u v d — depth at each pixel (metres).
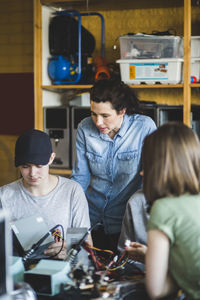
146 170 1.32
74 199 1.91
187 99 2.88
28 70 3.77
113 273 1.52
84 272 1.48
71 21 3.23
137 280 1.43
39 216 1.73
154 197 1.30
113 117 1.97
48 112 3.24
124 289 1.39
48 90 3.35
